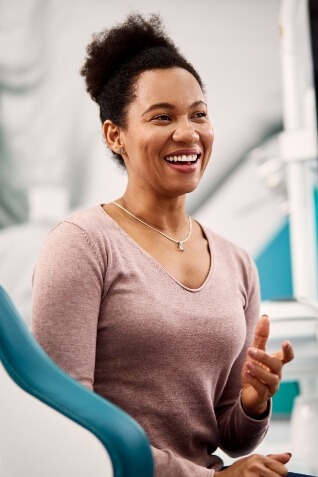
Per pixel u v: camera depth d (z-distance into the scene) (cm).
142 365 148
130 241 154
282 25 293
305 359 245
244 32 518
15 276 499
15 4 498
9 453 123
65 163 505
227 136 516
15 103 500
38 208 501
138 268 151
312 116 296
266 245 513
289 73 292
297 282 297
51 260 145
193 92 157
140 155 157
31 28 500
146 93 156
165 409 149
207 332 151
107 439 119
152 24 168
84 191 507
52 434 121
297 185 295
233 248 173
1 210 500
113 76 164
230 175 515
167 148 155
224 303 157
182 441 152
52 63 502
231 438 165
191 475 140
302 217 295
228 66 516
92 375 142
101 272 147
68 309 142
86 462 119
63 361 139
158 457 139
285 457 147
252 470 141
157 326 147
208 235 170
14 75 500
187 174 156
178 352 149
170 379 149
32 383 121
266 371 146
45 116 503
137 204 161
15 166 501
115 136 165
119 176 509
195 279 159
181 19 512
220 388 162
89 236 148
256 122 518
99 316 148
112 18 505
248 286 171
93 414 120
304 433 278
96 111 507
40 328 141
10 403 122
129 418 121
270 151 518
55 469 120
